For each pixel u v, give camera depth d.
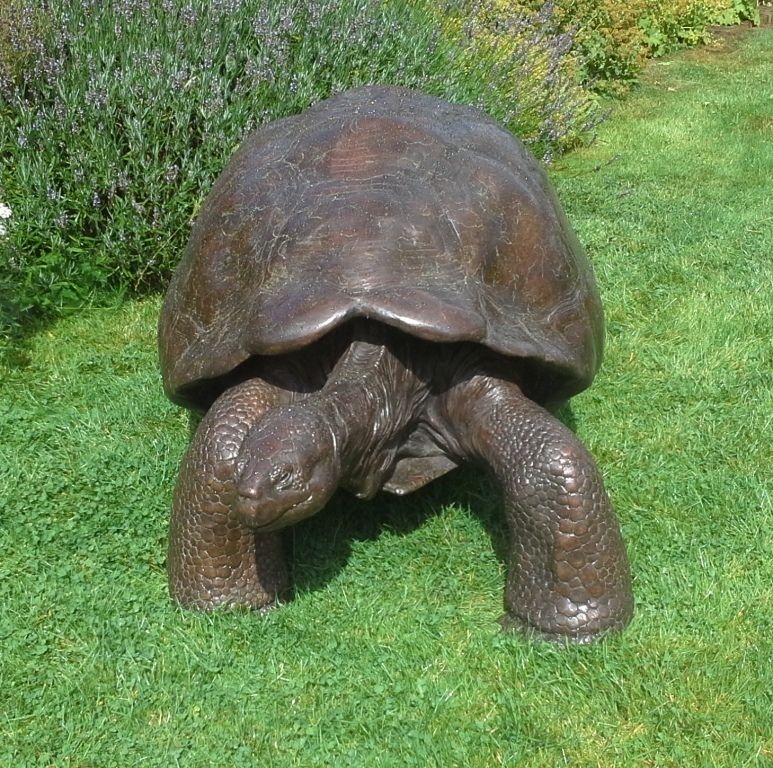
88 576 2.26
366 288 2.05
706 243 3.94
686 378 3.01
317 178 2.27
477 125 2.53
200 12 3.82
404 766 1.85
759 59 7.63
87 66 3.57
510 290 2.21
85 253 3.46
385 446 2.15
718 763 1.84
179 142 3.49
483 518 2.43
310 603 2.19
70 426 2.82
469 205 2.22
